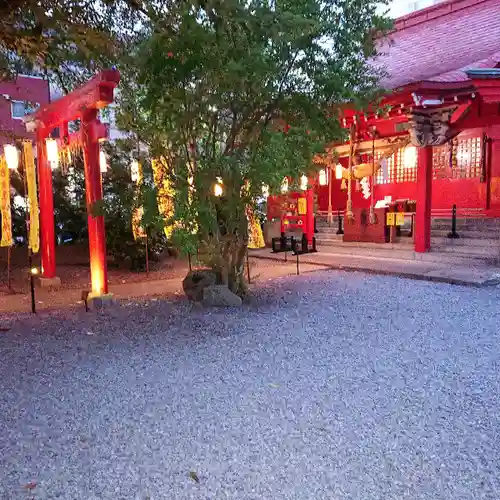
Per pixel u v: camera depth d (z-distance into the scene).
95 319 7.12
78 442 3.44
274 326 6.61
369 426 3.63
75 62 8.05
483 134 15.66
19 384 4.56
